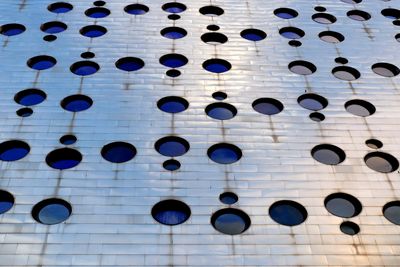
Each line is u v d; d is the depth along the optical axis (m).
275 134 21.17
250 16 28.62
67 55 24.83
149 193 18.36
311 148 20.66
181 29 27.09
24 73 23.58
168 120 21.50
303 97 23.44
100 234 16.86
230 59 25.19
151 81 23.50
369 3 30.59
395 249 16.91
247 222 17.83
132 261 16.12
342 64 25.47
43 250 16.27
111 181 18.70
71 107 22.27
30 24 26.97
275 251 16.66
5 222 17.03
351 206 18.66
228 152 20.48
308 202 18.39
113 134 20.67
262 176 19.27
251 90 23.38
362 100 23.22
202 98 22.72
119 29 26.77
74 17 27.61
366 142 21.17
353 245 16.97
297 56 25.77
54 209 17.91
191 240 16.86
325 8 29.88
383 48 26.77
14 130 20.61
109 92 22.75
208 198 18.33
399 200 18.66
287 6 29.70
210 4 29.19
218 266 16.14
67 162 19.84
